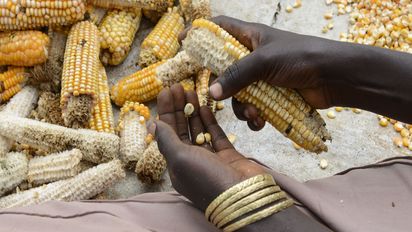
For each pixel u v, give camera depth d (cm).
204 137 86
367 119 117
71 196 104
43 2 112
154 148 106
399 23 125
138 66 124
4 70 117
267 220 74
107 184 104
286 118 86
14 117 107
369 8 129
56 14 114
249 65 80
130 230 77
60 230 77
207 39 84
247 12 129
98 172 104
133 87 115
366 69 81
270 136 115
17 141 107
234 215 74
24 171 107
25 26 114
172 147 79
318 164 113
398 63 80
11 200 103
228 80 81
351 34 127
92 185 104
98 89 113
